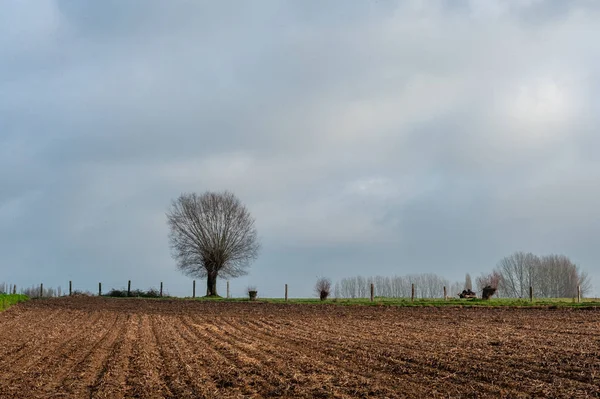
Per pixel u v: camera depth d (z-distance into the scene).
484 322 33.88
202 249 77.88
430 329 30.14
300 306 51.44
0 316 45.06
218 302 59.91
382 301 53.72
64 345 26.30
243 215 80.19
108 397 15.75
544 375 16.52
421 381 16.12
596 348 21.81
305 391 15.41
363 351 21.95
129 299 68.88
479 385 15.46
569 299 56.88
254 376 17.69
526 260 78.62
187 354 22.61
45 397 15.99
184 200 79.25
